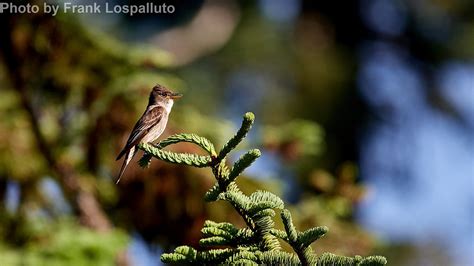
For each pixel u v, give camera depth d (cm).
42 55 1336
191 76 2372
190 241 1327
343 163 2503
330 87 2497
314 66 2491
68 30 1328
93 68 1349
